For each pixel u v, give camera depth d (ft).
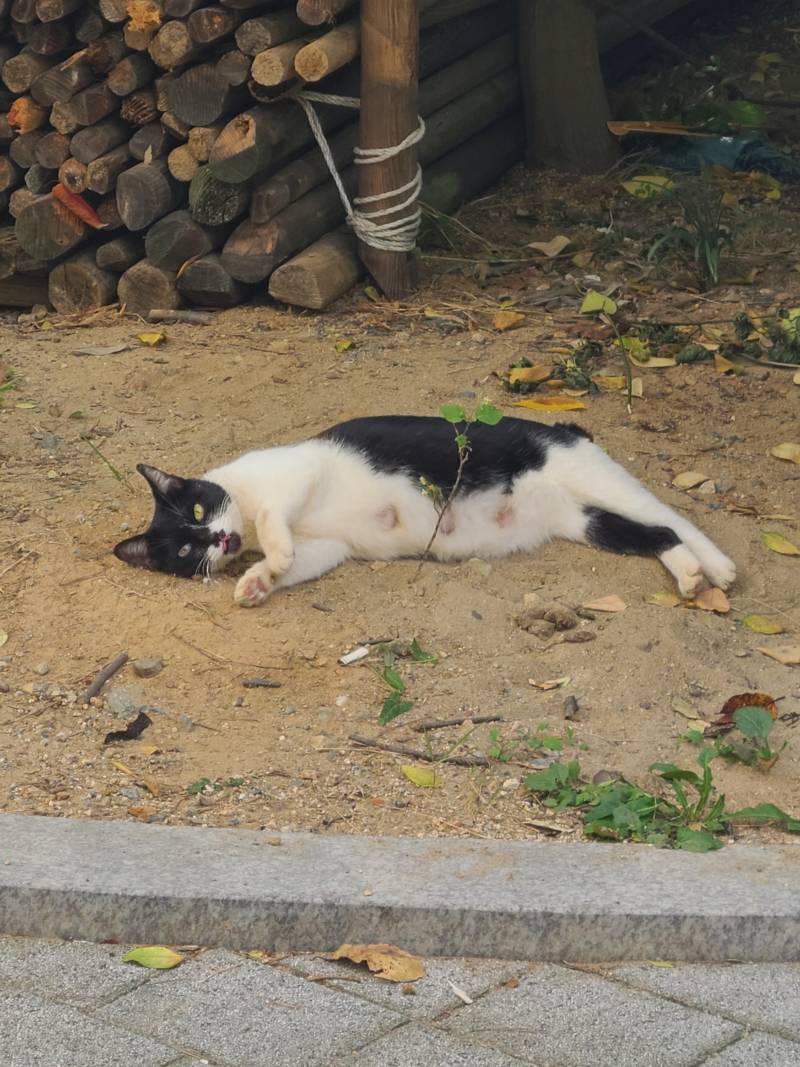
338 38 14.99
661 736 12.07
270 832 11.51
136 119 15.26
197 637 12.53
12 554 12.91
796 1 19.97
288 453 13.07
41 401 14.21
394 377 14.47
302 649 12.48
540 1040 10.93
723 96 17.71
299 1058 10.85
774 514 13.38
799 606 12.81
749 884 11.33
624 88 17.95
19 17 15.14
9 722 12.09
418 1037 10.93
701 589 12.83
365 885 11.28
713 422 14.11
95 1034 10.92
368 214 15.33
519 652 12.50
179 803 11.72
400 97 15.12
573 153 17.19
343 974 11.16
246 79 14.94
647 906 11.23
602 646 12.48
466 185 16.70
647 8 18.01
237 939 11.23
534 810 11.76
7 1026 10.94
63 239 15.39
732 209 16.58
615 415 14.15
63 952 11.20
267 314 15.29
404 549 13.10
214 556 12.84
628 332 14.99
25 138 15.39
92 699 12.21
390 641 12.53
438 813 11.72
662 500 13.43
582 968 11.21
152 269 15.30
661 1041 10.93
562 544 13.19
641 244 16.19
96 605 12.66
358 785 11.83
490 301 15.47
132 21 14.96
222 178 15.01
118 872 11.29
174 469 13.57
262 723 12.14
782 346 14.69
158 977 11.12
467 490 13.07
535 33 16.96
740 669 12.44
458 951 11.23
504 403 14.19
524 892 11.27
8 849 11.37
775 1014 11.03
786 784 11.88
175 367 14.61
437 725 12.10
